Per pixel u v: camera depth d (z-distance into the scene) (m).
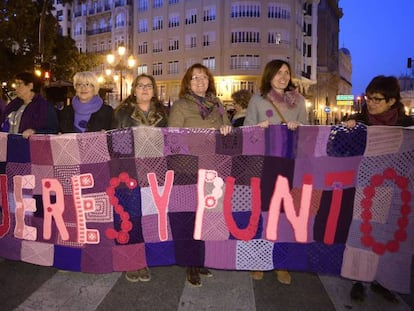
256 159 3.88
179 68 46.78
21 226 4.09
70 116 4.62
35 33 24.28
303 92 51.62
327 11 62.22
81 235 3.94
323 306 3.53
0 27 21.36
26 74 4.68
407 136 3.67
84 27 57.34
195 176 3.91
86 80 4.49
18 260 4.11
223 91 43.88
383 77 3.94
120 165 3.90
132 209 3.90
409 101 47.06
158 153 3.91
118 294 3.69
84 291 3.74
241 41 42.66
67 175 3.96
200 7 44.69
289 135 3.86
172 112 4.16
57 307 3.44
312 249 3.84
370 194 3.74
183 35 46.25
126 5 51.38
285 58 43.66
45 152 4.00
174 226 3.92
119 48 22.80
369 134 3.75
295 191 3.85
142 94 4.23
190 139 3.91
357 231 3.77
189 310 3.40
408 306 3.59
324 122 62.06
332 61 68.50
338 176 3.80
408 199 3.67
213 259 3.89
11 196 4.12
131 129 3.91
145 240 3.91
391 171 3.71
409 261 3.67
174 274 4.16
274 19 42.84
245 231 3.88
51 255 4.01
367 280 3.72
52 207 4.00
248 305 3.51
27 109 4.61
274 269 3.87
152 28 48.94
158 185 3.91
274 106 4.21
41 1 24.78
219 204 3.89
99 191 3.92
